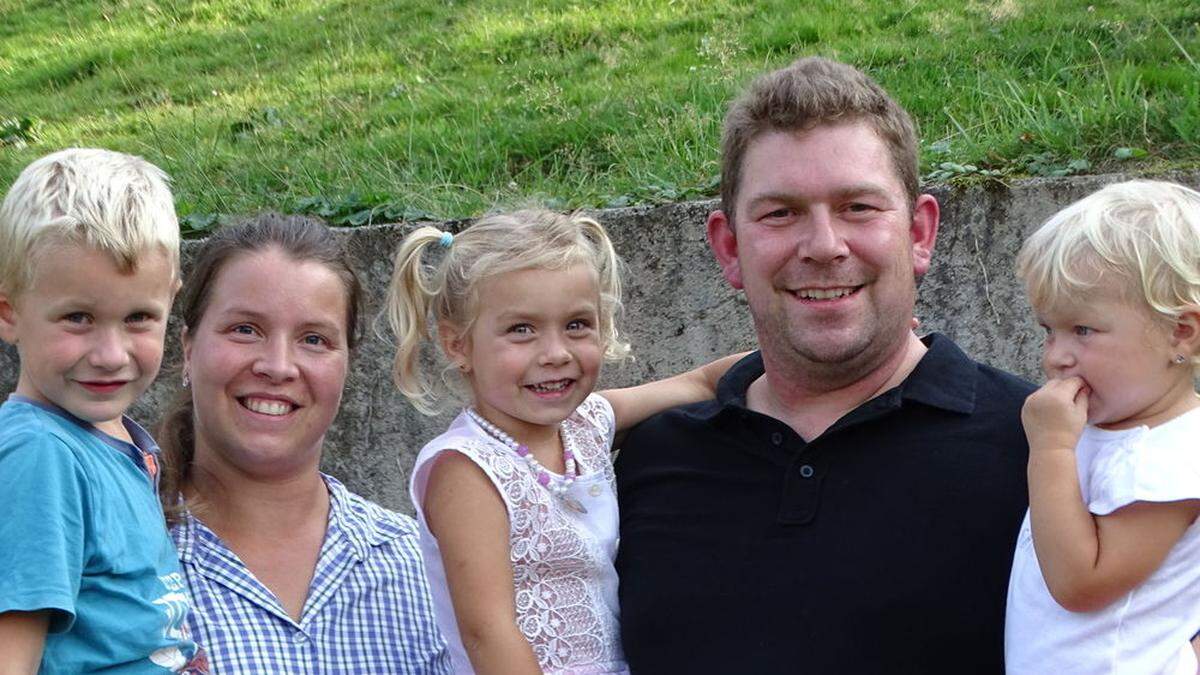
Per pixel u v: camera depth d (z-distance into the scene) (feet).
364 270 15.49
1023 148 16.43
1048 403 8.85
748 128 10.26
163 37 34.88
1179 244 8.50
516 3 32.07
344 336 9.94
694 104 21.29
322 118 25.59
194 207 18.76
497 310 10.05
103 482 8.55
